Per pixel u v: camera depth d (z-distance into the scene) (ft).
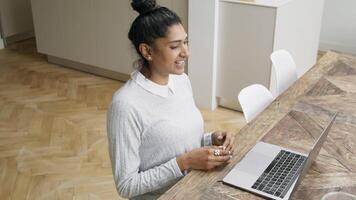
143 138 5.24
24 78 15.31
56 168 10.09
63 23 15.35
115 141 5.02
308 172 5.26
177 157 5.27
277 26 11.09
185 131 5.43
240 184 4.92
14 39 19.24
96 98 13.74
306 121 6.52
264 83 11.80
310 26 13.67
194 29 12.09
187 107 5.58
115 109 5.01
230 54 12.07
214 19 11.65
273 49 11.28
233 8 11.47
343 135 6.16
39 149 10.88
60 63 16.52
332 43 17.62
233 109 12.89
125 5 13.47
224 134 5.90
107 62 14.90
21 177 9.77
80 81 15.08
